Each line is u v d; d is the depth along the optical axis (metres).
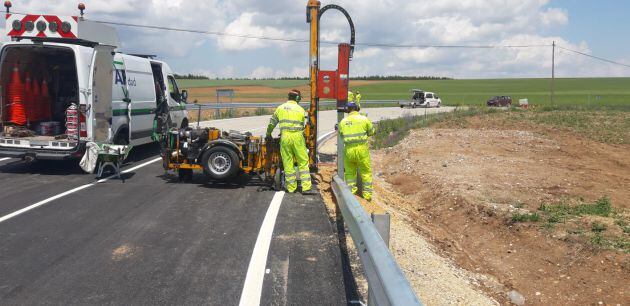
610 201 10.71
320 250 6.14
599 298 6.98
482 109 30.81
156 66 13.97
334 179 6.70
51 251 6.02
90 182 10.00
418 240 7.82
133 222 7.26
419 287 6.01
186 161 9.94
